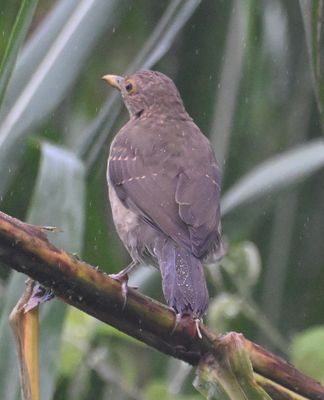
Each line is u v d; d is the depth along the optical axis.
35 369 6.90
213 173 9.38
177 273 8.13
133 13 11.91
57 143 11.72
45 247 6.79
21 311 6.95
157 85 10.76
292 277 12.25
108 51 12.14
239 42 11.42
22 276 7.89
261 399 7.05
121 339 11.53
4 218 6.71
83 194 8.41
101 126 10.12
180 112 10.64
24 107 9.34
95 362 10.89
